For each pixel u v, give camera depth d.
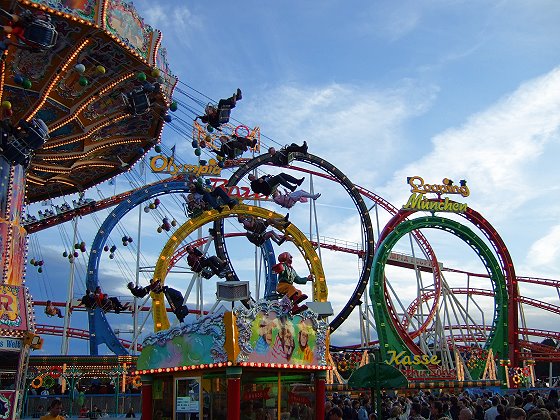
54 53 25.16
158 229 45.00
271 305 19.44
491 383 50.56
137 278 62.41
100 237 61.03
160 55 28.58
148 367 20.83
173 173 65.62
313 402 20.91
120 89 28.94
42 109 27.50
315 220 65.12
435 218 64.12
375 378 14.84
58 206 58.91
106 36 25.05
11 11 22.81
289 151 31.89
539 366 117.56
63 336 59.88
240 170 55.94
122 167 37.12
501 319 64.88
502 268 67.31
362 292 58.50
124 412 50.22
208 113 27.89
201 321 19.06
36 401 48.19
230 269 53.66
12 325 24.44
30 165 31.59
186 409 19.34
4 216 26.05
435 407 18.70
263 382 19.30
